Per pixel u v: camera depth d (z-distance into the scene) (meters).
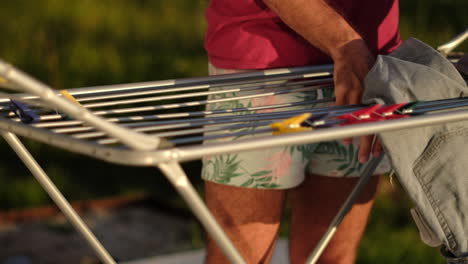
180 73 7.90
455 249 1.68
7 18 9.68
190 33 9.54
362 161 1.94
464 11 8.95
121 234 4.61
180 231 4.66
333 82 2.14
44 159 5.67
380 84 1.75
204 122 1.70
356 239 2.53
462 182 1.68
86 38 9.12
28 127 1.48
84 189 5.25
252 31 2.13
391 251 4.12
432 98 1.77
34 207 4.96
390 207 4.68
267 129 1.55
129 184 5.37
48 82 7.60
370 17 2.35
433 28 8.41
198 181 5.12
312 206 2.47
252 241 2.18
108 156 1.28
